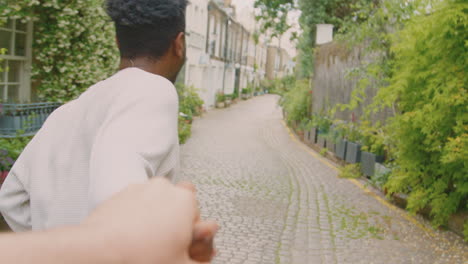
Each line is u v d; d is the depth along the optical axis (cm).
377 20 848
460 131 530
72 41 806
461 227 554
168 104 79
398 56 641
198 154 1201
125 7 95
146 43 97
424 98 599
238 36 4097
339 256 487
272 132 1917
